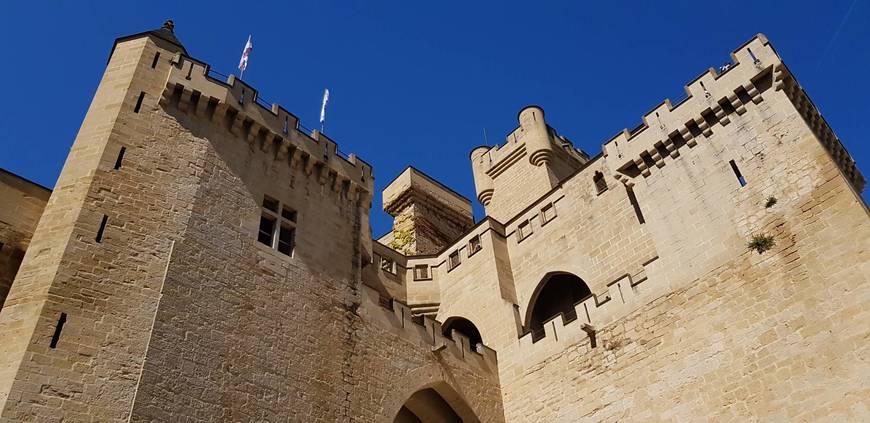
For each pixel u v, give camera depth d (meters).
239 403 20.91
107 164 22.78
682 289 25.39
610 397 25.55
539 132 43.91
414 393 27.50
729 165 26.30
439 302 35.69
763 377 21.78
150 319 20.20
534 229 35.12
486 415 28.08
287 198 28.05
